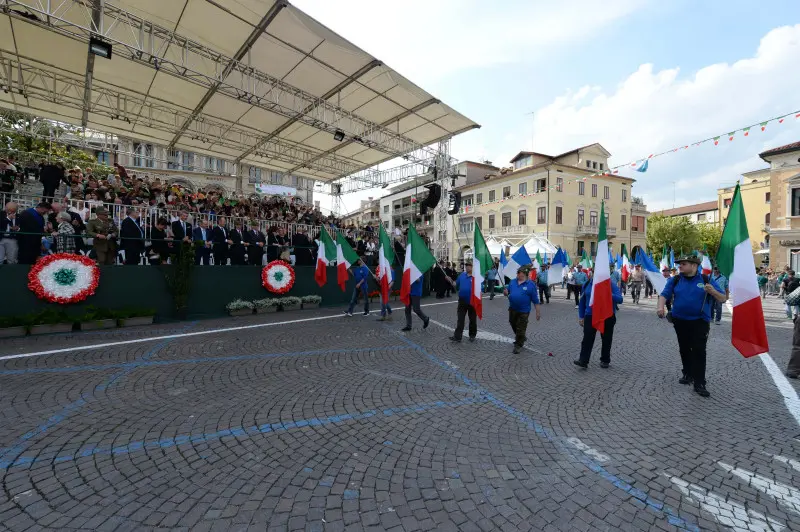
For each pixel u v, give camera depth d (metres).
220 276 11.23
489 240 24.39
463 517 2.56
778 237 25.84
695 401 4.79
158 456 3.27
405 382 5.31
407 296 9.01
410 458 3.31
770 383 5.56
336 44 10.69
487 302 16.06
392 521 2.51
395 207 53.84
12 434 3.57
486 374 5.77
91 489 2.79
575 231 38.72
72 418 3.95
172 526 2.42
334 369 5.87
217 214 12.63
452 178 19.02
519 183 40.16
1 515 2.48
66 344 6.98
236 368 5.80
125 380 5.13
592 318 5.97
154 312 9.45
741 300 4.80
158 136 16.89
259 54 11.19
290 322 10.08
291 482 2.93
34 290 8.05
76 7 8.88
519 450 3.48
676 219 41.38
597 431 3.90
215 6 9.23
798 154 25.23
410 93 13.42
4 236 8.20
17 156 16.17
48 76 11.91
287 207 20.11
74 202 9.97
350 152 18.89
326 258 12.84
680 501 2.77
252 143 17.75
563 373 5.91
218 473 3.03
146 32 9.90
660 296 5.42
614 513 2.62
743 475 3.12
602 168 41.38
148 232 10.59
